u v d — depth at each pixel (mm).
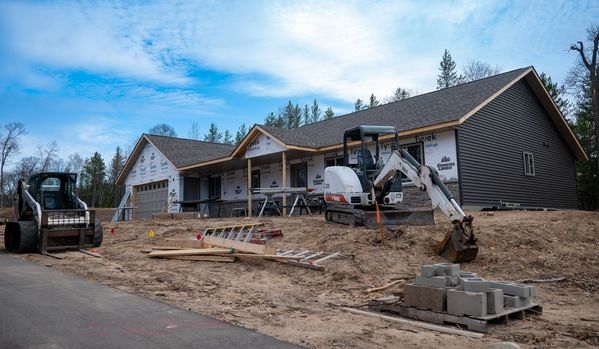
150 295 7305
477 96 18438
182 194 27922
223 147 34000
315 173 21625
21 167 59656
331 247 10531
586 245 10578
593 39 27219
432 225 11688
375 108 24422
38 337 4938
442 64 59031
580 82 30547
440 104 19312
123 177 34062
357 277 8641
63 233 13070
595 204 30156
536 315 6297
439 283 6039
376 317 6234
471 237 9141
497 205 17969
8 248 13578
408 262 9297
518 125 20375
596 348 4969
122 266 10445
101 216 30750
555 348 4965
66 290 7586
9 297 7004
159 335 5074
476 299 5609
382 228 10742
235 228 13430
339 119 25016
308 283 8555
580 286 8164
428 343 5086
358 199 12242
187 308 6434
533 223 11945
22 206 14172
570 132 23047
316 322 5949
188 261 10938
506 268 8984
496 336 5379
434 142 17297
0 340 4828
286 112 73312
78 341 4816
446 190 9289
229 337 5059
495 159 18438
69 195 14219
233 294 7637
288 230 13000
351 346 4902
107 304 6582
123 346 4672
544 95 21688
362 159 12352
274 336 5176
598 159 26688
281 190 18844
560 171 23047
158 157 30109
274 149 20531
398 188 12281
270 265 9883
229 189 27281
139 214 32375
